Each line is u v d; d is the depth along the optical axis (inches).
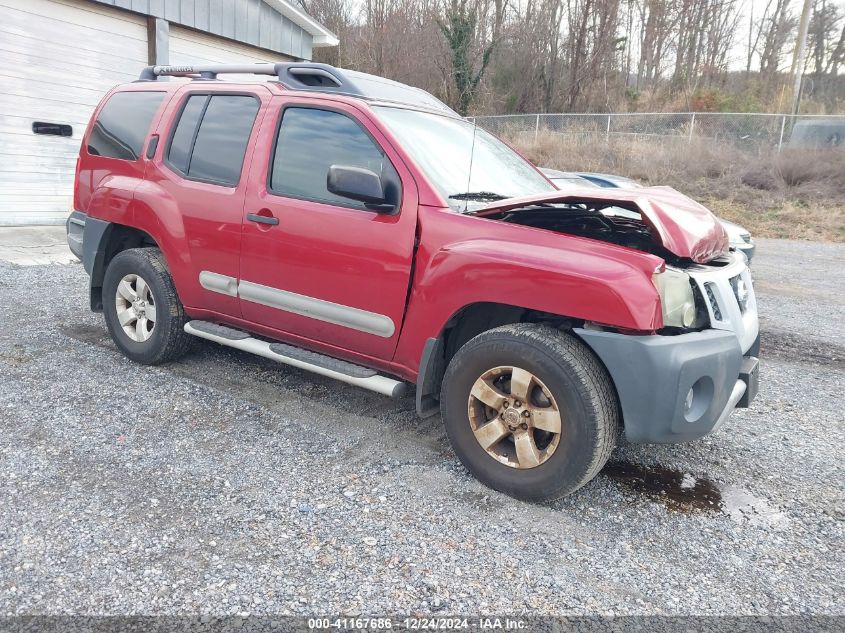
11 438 134.3
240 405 159.5
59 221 415.8
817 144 717.3
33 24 378.9
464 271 121.5
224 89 165.3
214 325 170.6
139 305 179.8
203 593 91.7
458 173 144.6
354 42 1219.2
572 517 117.7
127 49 429.7
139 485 119.3
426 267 127.1
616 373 110.7
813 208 631.2
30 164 393.7
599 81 1240.8
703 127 775.7
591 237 144.4
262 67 164.6
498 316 136.4
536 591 96.3
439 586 96.1
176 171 169.2
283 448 137.8
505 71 1229.7
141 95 184.5
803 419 171.2
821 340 251.1
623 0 1283.2
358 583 95.7
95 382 168.6
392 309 132.9
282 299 149.2
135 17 430.0
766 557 108.6
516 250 118.0
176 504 113.7
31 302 243.6
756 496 129.4
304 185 146.2
